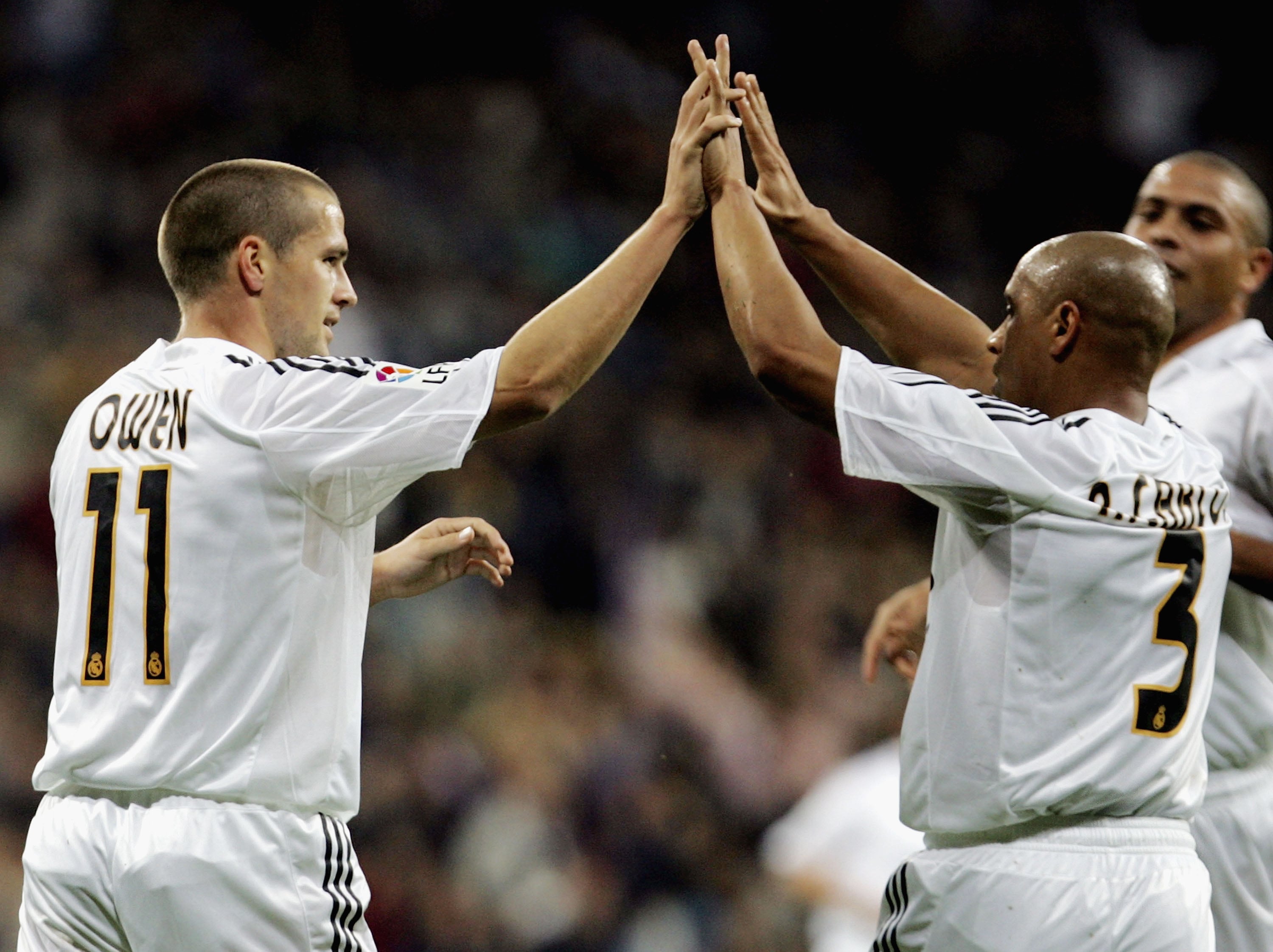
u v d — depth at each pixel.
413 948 31.64
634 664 38.78
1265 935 14.09
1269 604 14.13
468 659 36.53
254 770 11.27
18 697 33.97
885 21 60.81
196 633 11.34
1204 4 64.75
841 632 41.97
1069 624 11.48
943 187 58.28
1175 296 14.90
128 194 45.72
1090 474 11.48
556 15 56.25
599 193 52.75
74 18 49.12
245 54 50.38
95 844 11.38
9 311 41.75
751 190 12.89
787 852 22.56
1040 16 63.22
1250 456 14.25
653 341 48.03
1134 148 61.69
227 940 11.10
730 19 59.16
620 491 42.94
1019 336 12.22
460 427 11.45
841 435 11.61
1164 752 11.51
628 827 34.56
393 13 53.38
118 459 11.80
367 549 12.04
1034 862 11.41
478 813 33.75
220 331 12.27
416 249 47.38
